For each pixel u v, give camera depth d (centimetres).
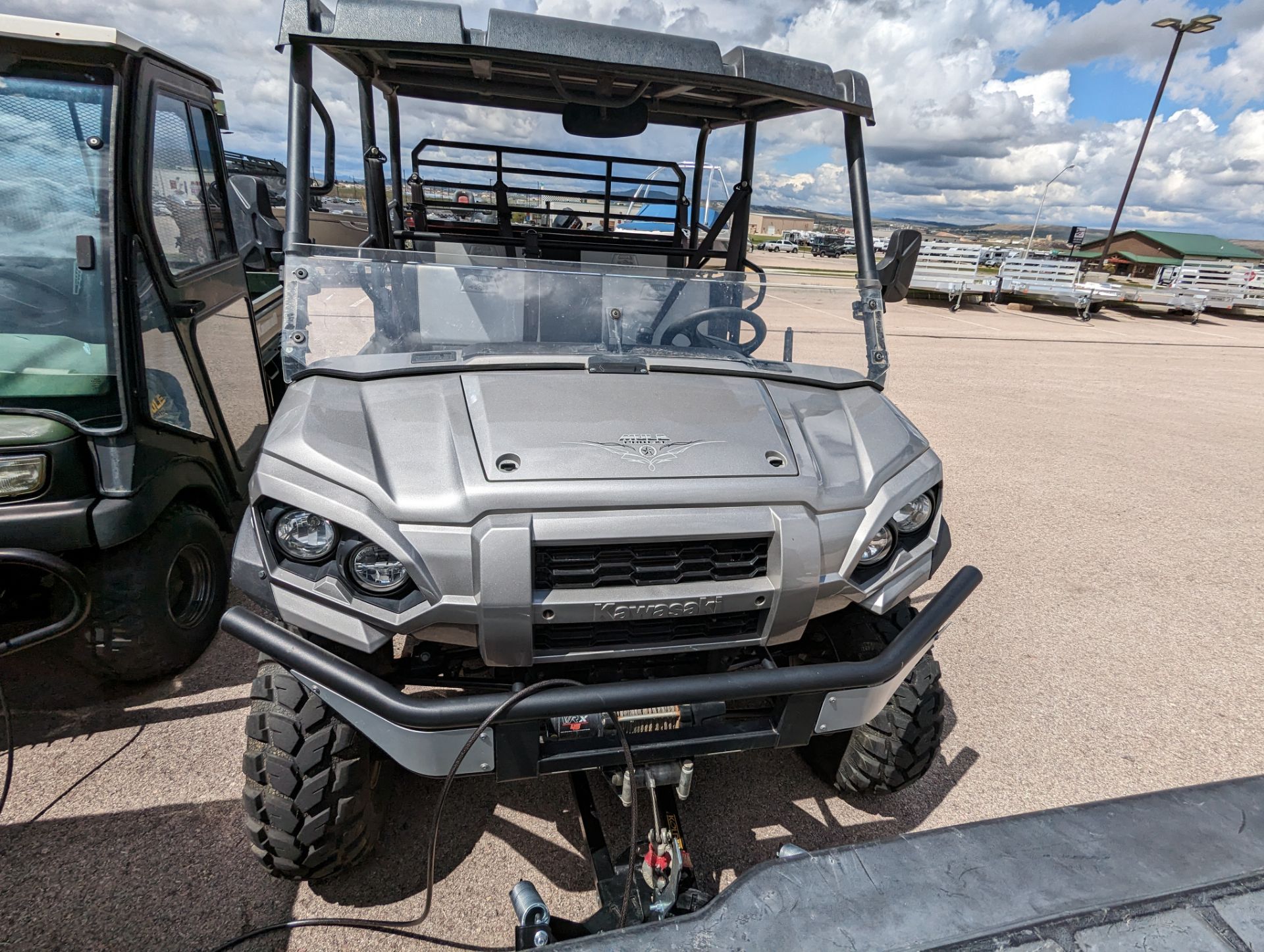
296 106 208
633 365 211
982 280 1775
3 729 263
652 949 105
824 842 234
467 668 202
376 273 215
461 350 217
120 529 247
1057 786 267
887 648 187
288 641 163
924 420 762
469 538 160
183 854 215
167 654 281
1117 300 1823
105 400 251
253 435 391
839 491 187
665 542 168
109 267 251
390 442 173
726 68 224
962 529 496
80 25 246
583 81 238
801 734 184
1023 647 358
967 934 104
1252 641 374
